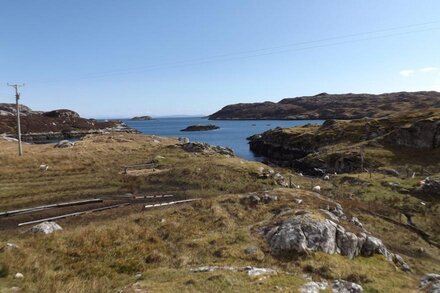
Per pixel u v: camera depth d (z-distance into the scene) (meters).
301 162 92.06
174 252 23.81
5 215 32.09
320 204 34.50
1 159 53.66
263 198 34.97
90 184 44.81
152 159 62.19
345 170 79.00
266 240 25.61
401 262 27.50
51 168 51.81
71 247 23.23
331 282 19.95
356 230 28.17
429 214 43.44
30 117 191.88
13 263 19.31
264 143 135.50
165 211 31.72
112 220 30.62
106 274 19.91
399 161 76.88
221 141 177.88
